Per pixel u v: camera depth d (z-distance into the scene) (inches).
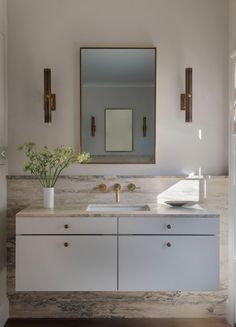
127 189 110.1
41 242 91.0
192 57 111.1
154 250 91.3
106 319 109.0
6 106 109.3
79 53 111.0
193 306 110.4
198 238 91.5
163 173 111.3
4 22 107.7
